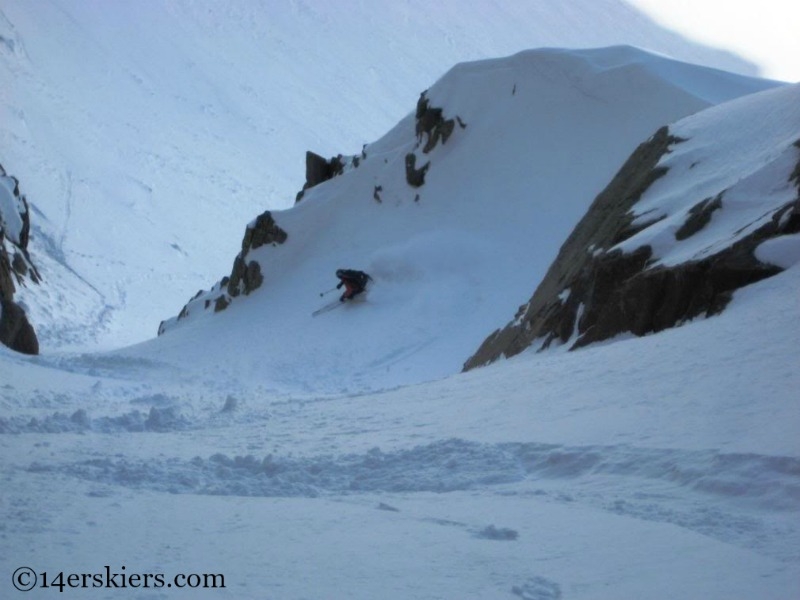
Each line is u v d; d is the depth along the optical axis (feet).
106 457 31.22
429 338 128.77
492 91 171.73
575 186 151.53
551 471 30.07
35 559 18.04
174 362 130.11
